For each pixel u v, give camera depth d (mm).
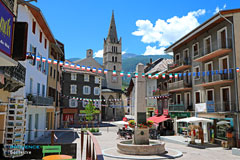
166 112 31859
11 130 10023
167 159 13500
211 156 15070
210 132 22875
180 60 30562
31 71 20562
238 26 20500
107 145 19875
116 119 68250
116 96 69500
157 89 36812
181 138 24625
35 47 21719
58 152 9516
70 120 49719
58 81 36156
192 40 27828
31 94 18891
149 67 42844
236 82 19953
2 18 5512
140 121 15922
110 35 82125
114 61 80438
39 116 23672
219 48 21922
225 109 21141
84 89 54438
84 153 13891
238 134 18969
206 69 24797
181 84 28422
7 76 10250
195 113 25594
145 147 14492
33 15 20734
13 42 6277
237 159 14117
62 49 36719
